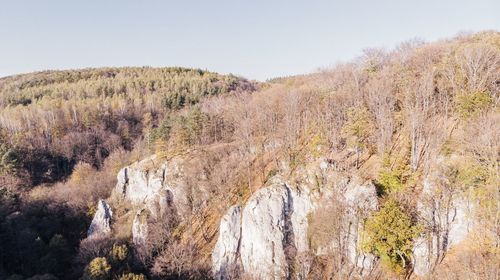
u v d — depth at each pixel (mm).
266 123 88812
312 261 55344
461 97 56188
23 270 66000
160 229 71875
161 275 60156
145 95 187625
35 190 105000
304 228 59656
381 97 67562
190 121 101125
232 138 100750
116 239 74188
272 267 56750
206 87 194875
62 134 139250
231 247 63344
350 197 55531
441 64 71375
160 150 97750
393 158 59625
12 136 127438
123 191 95375
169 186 81500
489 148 44156
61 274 66938
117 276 55438
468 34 90250
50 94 188000
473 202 45250
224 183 78750
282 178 66750
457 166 48812
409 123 61438
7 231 71375
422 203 49062
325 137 69062
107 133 145250
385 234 46938
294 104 82125
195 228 73625
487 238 42531
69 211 92062
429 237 46594
